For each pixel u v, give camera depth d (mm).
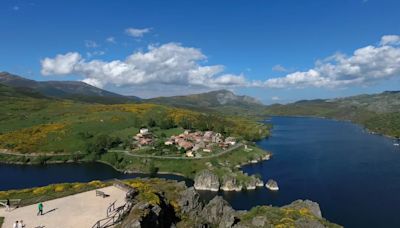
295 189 142875
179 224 60938
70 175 177000
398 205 118438
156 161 193250
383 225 101250
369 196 129125
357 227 100062
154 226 50406
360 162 190875
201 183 153125
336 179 155125
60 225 44156
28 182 161750
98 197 57688
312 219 65625
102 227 44375
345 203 121625
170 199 67812
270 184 147250
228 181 151750
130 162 195250
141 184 69000
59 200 55969
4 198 58844
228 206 72188
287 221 62156
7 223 45031
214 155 199750
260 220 64188
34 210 50594
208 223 65312
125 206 52219
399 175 160000
